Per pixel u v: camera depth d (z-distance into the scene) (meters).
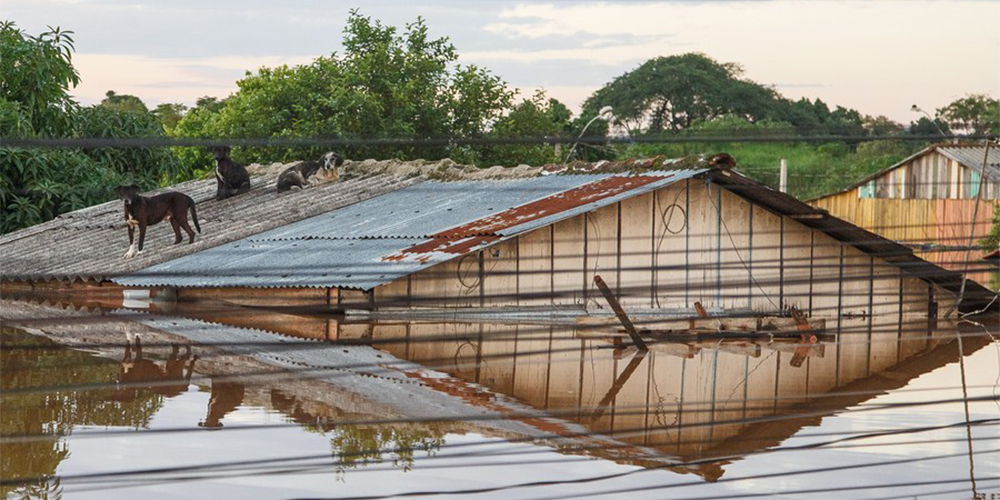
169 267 16.44
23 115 23.66
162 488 7.30
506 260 15.95
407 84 30.06
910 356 14.37
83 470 7.71
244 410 9.77
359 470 7.82
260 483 7.41
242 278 15.14
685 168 16.92
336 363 12.34
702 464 8.20
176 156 27.19
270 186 22.17
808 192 36.25
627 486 7.57
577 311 16.00
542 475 7.80
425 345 13.94
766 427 9.61
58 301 17.05
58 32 25.16
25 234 21.00
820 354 14.47
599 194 16.75
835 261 17.64
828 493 7.43
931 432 9.41
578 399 10.84
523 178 19.47
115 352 12.74
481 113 31.05
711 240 16.97
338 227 17.75
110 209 22.19
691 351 14.40
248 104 29.98
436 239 15.95
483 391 11.07
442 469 7.84
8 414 9.45
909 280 18.00
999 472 8.05
